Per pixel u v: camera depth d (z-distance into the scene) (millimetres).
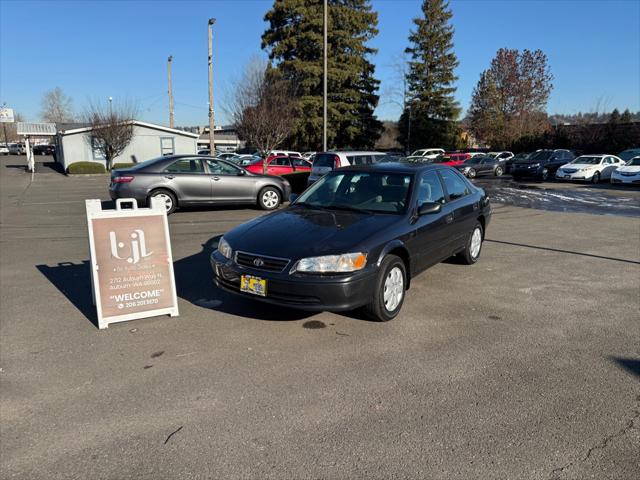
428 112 47594
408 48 47875
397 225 4676
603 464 2562
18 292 5484
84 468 2529
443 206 5719
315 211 5117
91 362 3740
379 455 2629
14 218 11289
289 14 37750
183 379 3471
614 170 21641
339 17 37875
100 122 33062
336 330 4367
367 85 40781
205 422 2941
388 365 3693
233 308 4938
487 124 48000
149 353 3902
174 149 35906
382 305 4391
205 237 8797
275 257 4109
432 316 4738
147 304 4578
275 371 3590
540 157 25734
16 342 4113
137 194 11039
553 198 16609
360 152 15102
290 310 4871
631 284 5906
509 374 3559
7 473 2486
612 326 4520
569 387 3373
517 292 5543
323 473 2484
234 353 3896
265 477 2457
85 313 4809
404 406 3119
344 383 3414
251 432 2840
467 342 4129
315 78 36875
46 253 7500
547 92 47781
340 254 4039
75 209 12984
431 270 6496
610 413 3047
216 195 11820
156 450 2674
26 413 3043
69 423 2934
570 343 4121
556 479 2447
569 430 2861
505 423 2932
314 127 36812
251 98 26641
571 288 5723
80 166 29812
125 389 3332
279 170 21109
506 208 13875
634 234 9445
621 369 3650
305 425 2908
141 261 4531
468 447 2697
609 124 34750
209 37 23891
